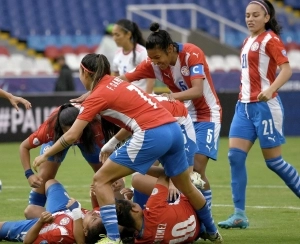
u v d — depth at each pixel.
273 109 18.16
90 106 14.37
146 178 16.11
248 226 18.28
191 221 15.16
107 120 15.19
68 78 43.53
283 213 20.33
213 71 49.81
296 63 56.62
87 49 56.91
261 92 17.23
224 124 43.97
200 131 17.94
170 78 17.83
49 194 15.78
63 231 14.91
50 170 16.67
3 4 59.56
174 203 15.07
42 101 40.62
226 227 18.08
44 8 60.44
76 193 24.14
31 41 57.59
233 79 47.66
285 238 16.64
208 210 15.44
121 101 14.46
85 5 61.75
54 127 15.84
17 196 23.45
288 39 63.81
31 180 15.81
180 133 14.80
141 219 14.77
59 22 60.00
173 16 62.56
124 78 18.36
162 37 16.66
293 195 23.83
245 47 18.52
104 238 14.51
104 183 14.48
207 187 17.72
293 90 45.28
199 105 18.05
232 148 18.41
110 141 15.61
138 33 25.02
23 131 40.50
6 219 19.25
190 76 17.41
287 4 66.25
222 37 55.84
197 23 62.69
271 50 17.89
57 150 14.39
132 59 25.00
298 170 29.78
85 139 16.67
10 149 37.72
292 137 44.91
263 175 28.95
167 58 16.95
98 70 14.66
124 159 14.42
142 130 14.39
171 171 14.95
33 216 16.39
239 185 18.23
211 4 64.50
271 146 18.20
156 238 14.91
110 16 61.75
